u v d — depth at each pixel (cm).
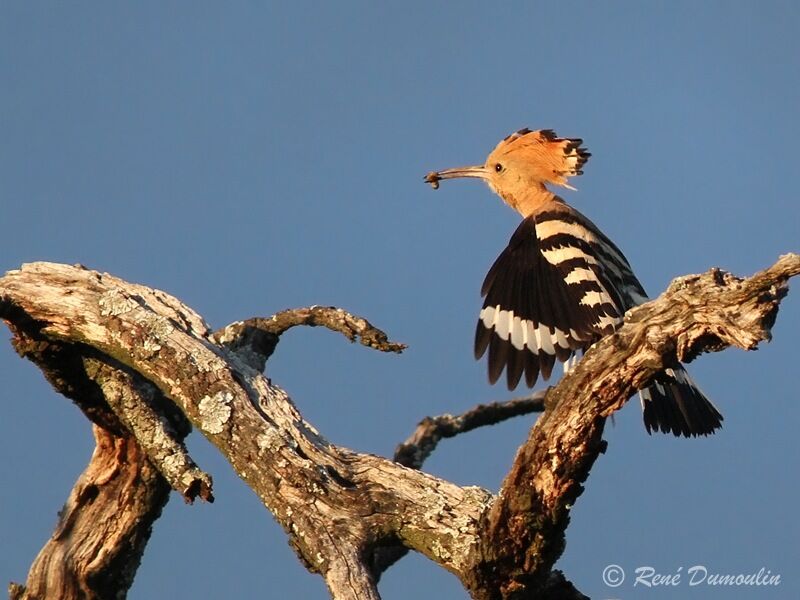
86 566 1086
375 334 1073
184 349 1004
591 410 822
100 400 1059
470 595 899
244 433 959
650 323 804
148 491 1085
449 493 916
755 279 759
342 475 938
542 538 858
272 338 1115
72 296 1044
